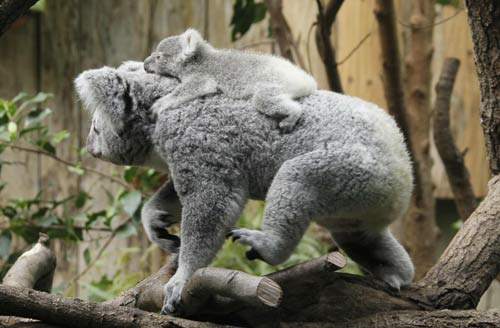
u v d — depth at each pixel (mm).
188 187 4484
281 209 4219
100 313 4070
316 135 4348
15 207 7688
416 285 4895
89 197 7672
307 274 4180
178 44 4840
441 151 7184
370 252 4969
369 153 4270
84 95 4887
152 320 4098
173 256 5160
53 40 9094
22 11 4352
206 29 9250
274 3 7363
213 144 4457
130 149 5016
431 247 8031
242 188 4512
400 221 8703
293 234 4246
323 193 4266
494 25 4895
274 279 4258
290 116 4367
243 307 4188
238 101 4508
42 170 8992
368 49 9117
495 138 5258
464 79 9367
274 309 4324
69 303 4059
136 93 4855
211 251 4441
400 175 4387
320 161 4227
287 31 7582
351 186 4250
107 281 8094
